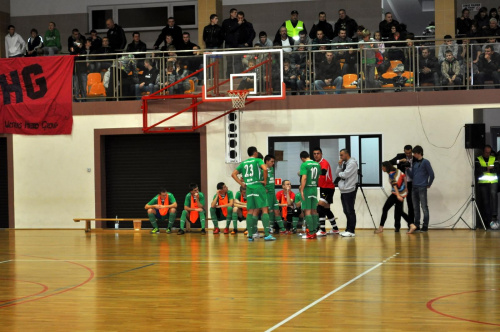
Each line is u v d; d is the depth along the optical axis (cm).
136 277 1015
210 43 2050
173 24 2086
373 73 1838
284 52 1878
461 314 715
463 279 954
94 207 1984
